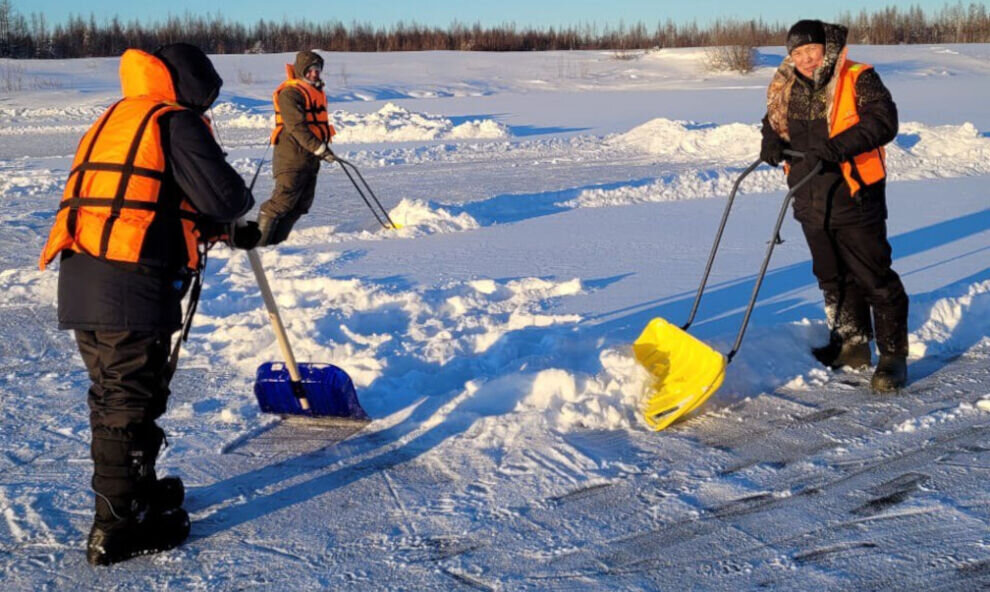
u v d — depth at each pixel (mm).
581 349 5305
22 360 5703
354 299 6754
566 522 3527
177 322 3383
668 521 3516
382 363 5113
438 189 12844
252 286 7320
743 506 3623
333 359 5355
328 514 3648
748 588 3045
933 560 3170
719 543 3344
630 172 14070
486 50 70750
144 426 3346
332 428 4477
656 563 3221
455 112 27125
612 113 25750
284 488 3881
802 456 4074
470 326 5941
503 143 18469
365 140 20516
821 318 5844
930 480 3785
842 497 3670
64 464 4156
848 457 4047
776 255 7941
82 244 3197
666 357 4711
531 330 5684
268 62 49000
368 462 4105
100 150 3264
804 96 4727
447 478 3934
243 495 3826
